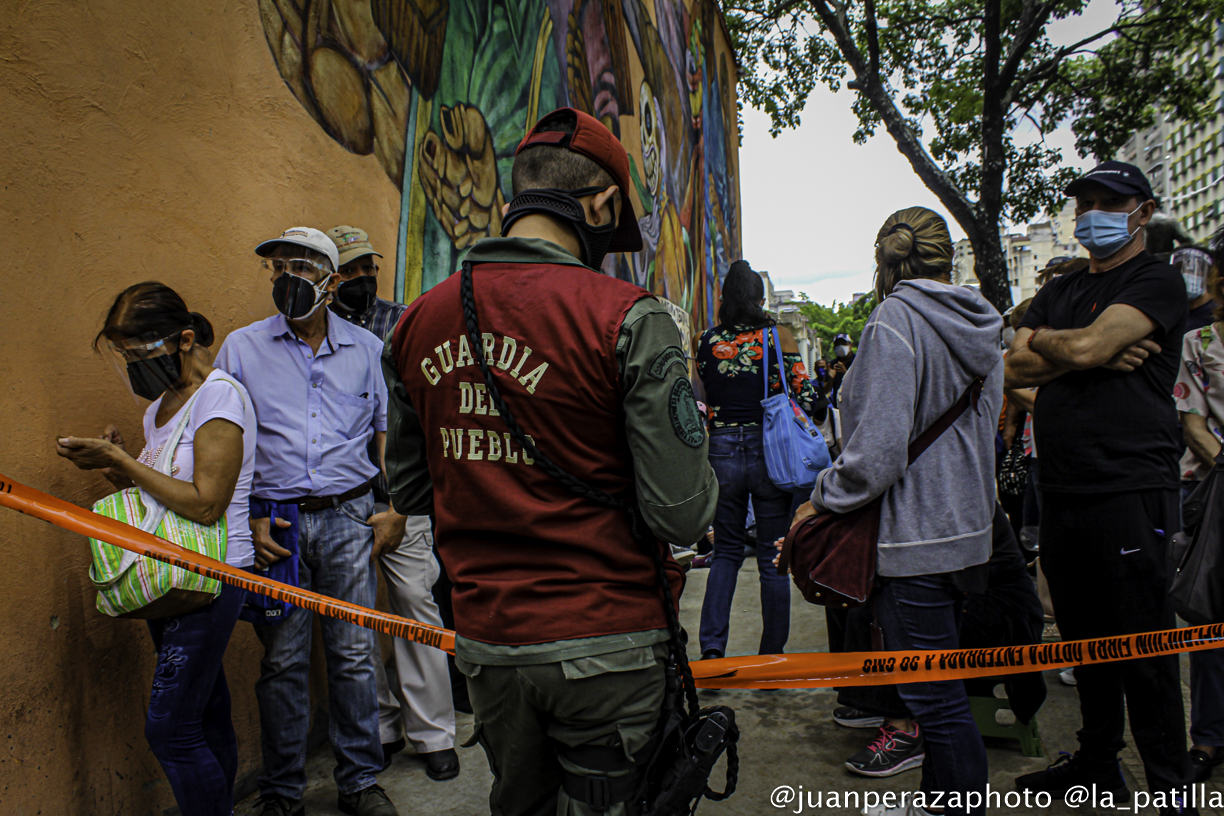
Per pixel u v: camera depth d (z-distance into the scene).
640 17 7.77
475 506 1.21
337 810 2.45
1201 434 2.73
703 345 3.63
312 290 2.34
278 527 2.29
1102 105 17.16
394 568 2.71
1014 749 2.77
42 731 1.91
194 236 2.47
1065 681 3.38
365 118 3.40
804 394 3.44
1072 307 2.26
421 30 3.88
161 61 2.37
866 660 1.86
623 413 1.19
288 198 2.90
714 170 11.78
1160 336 2.07
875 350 1.90
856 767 2.63
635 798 1.22
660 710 1.26
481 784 2.63
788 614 3.44
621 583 1.21
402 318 1.34
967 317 1.92
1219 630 1.88
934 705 1.87
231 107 2.64
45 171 2.00
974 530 1.90
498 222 4.65
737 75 14.71
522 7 5.04
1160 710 2.03
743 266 3.61
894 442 1.85
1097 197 2.18
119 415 2.18
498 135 4.68
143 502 1.85
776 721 3.12
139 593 1.76
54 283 2.01
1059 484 2.19
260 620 2.15
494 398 1.17
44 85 2.00
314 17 3.09
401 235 3.66
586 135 1.32
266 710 2.28
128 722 2.16
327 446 2.41
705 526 1.21
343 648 2.39
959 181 18.31
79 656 2.02
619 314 1.16
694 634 4.26
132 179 2.26
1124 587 2.08
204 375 2.04
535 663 1.15
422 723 2.68
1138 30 16.23
